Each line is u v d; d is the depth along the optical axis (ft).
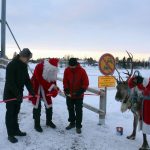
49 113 15.31
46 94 14.85
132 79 14.08
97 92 16.66
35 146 13.26
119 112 20.36
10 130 13.38
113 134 15.44
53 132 14.83
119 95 14.62
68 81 14.82
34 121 15.14
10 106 13.19
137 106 13.94
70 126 15.39
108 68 17.43
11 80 12.89
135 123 14.85
